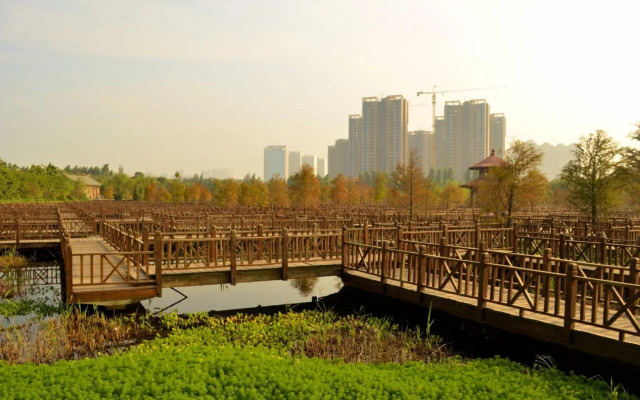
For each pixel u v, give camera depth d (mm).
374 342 10664
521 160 26938
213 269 13992
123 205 59594
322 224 24484
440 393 7156
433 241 16797
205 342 10547
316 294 16516
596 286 8469
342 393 7008
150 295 12672
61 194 85438
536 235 17797
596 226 22391
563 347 8930
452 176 120938
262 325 11812
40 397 6605
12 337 10758
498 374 8156
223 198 56250
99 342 10562
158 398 6668
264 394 6953
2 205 54125
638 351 7781
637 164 25766
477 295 11383
